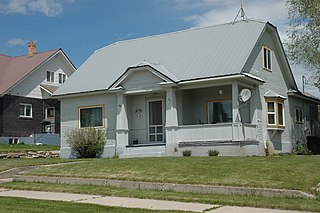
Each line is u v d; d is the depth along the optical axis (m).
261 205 10.05
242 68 21.23
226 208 9.91
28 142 36.16
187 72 22.64
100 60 29.05
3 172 17.09
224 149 20.73
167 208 10.03
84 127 25.73
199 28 27.31
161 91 22.84
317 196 10.59
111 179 13.80
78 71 28.59
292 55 25.97
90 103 25.67
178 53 25.19
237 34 24.75
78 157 25.44
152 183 12.89
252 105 22.98
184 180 12.70
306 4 24.84
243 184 11.70
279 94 26.41
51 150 28.22
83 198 11.83
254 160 14.69
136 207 10.23
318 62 25.52
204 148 21.22
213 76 21.23
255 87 23.17
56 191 13.26
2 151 25.33
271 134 24.33
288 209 9.68
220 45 24.20
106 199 11.57
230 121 22.89
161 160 16.12
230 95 23.05
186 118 23.44
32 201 11.13
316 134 32.12
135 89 23.30
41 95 38.84
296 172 12.25
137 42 29.39
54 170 15.88
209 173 13.07
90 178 14.25
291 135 27.05
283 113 24.98
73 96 25.98
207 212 9.45
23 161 20.75
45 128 38.69
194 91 24.19
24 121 37.03
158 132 24.03
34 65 38.47
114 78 25.53
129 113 24.81
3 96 35.56
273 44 26.34
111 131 24.72
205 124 22.25
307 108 30.77
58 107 38.56
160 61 24.92
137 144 23.86
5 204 10.67
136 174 13.95
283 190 10.95
